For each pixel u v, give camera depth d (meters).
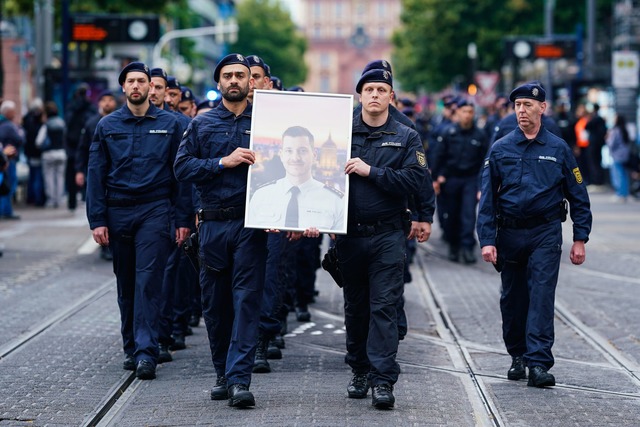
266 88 12.95
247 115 10.55
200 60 90.44
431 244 25.97
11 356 12.84
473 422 9.84
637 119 47.03
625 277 19.91
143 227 11.90
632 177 40.88
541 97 11.48
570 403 10.63
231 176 10.41
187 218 12.00
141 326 11.79
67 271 20.31
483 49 78.12
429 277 20.27
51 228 27.75
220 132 10.50
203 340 14.19
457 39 80.00
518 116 11.52
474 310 16.47
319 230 10.22
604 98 49.09
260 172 10.30
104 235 11.93
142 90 11.91
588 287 18.72
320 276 20.62
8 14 42.06
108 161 12.03
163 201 11.99
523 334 11.76
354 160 10.21
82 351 13.15
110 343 13.66
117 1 46.19
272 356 12.88
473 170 22.00
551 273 11.35
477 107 54.66
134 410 10.29
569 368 12.39
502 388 11.31
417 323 15.47
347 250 10.38
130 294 12.22
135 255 12.07
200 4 132.12
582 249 11.54
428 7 80.75
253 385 11.34
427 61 82.62
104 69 40.72
